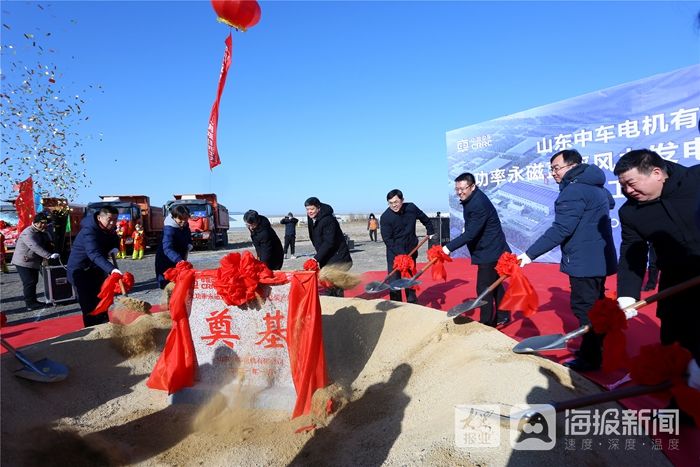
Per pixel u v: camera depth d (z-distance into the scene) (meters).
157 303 7.39
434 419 2.51
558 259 8.77
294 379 3.02
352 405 3.04
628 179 2.42
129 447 2.62
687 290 2.37
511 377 2.59
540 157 9.00
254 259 3.14
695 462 2.09
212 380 3.23
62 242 9.27
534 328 4.64
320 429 2.75
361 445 2.49
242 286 3.01
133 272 12.38
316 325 3.01
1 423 2.62
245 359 3.18
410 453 2.16
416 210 5.54
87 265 4.46
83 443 2.60
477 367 2.83
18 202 8.40
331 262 5.19
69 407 3.09
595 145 8.02
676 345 1.75
